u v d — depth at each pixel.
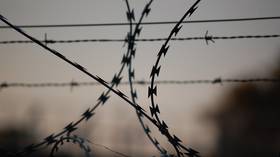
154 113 2.69
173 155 2.89
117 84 3.08
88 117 3.08
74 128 3.09
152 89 2.71
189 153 2.67
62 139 3.10
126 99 2.67
